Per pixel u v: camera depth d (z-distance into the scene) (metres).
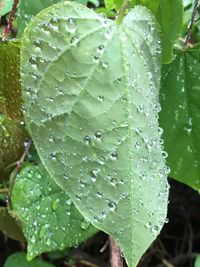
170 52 0.28
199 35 0.38
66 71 0.24
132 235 0.24
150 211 0.25
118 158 0.24
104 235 0.51
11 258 0.46
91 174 0.24
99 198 0.24
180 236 0.56
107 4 0.30
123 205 0.24
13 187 0.36
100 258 0.51
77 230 0.35
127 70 0.24
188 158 0.33
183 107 0.32
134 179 0.24
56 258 0.51
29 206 0.36
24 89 0.25
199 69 0.32
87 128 0.24
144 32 0.26
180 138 0.33
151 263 0.54
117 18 0.25
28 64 0.25
